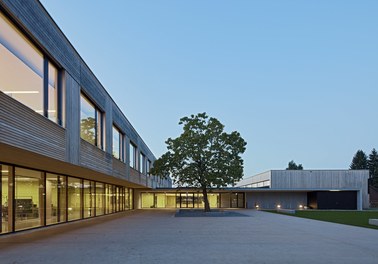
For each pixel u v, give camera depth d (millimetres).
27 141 11484
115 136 26812
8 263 8969
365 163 105750
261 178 56781
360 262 9219
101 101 21656
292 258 9711
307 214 32406
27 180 16516
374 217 27609
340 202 46438
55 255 10078
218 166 33281
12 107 10500
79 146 17047
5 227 14695
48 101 13898
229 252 10641
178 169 34094
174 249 11188
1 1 9852
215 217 27297
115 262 9062
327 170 50188
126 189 41438
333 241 13117
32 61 12477
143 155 42719
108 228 17891
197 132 34406
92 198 26656
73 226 18906
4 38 10578
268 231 16703
